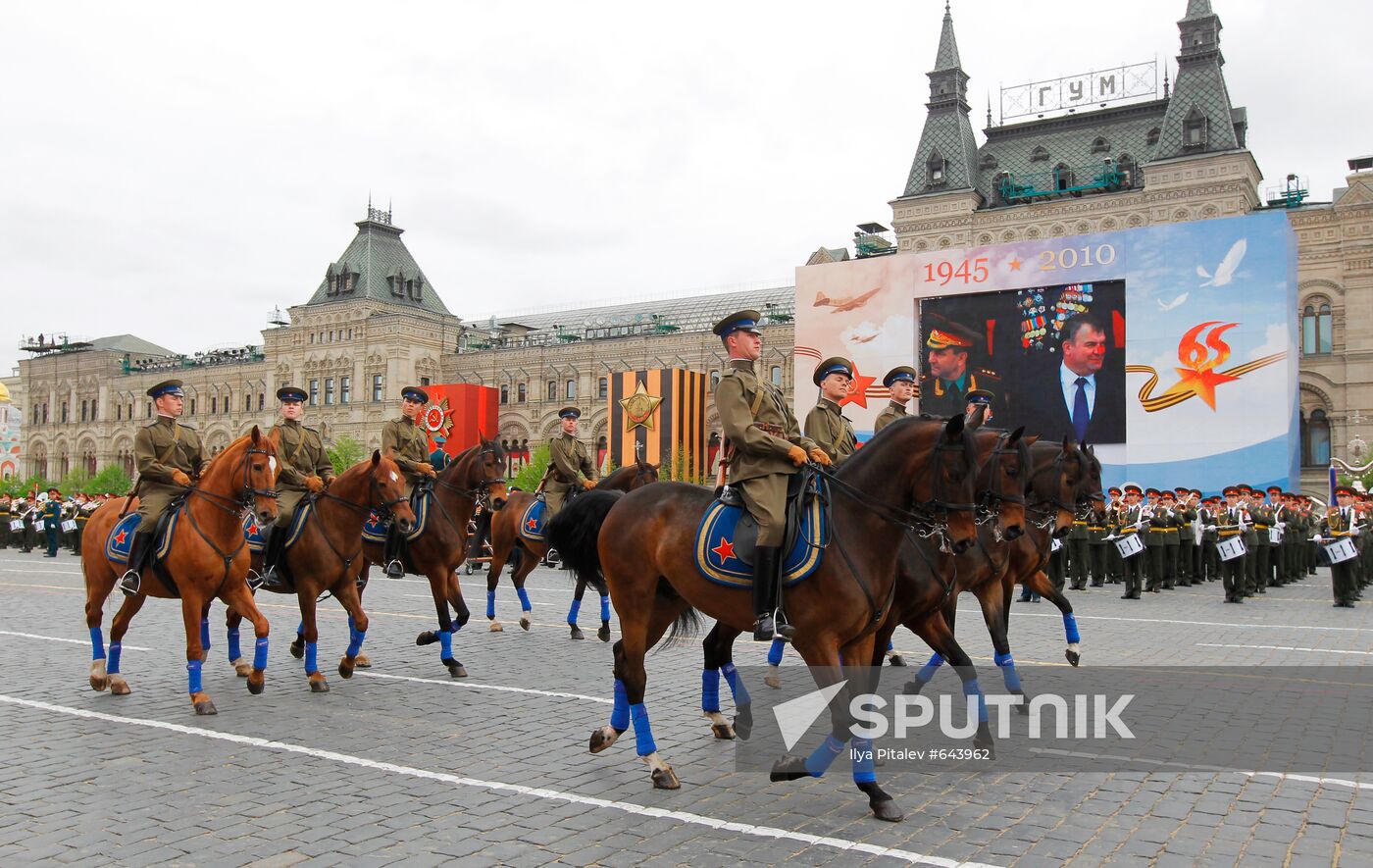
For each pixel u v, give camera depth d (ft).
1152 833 21.94
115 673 37.96
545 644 50.57
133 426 327.88
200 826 22.44
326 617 61.52
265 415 296.71
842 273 138.92
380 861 20.27
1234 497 87.15
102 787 25.41
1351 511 73.51
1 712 34.17
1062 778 26.22
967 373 129.59
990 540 33.78
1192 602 74.38
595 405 248.93
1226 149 171.01
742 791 25.11
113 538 37.40
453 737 30.73
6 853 20.68
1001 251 128.16
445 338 282.77
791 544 23.70
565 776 26.43
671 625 31.14
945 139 199.21
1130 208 177.47
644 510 26.84
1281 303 112.37
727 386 25.48
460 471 44.24
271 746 29.48
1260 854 20.65
